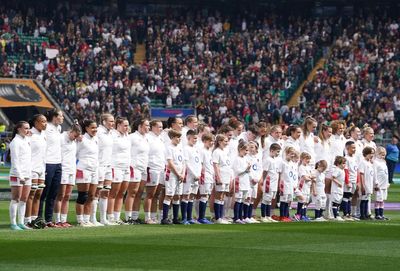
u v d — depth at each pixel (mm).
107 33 108625
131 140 38188
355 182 43438
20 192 34188
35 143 34719
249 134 43156
